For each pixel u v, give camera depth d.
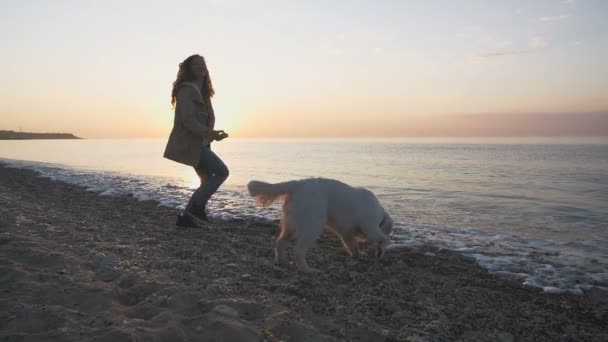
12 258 3.95
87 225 6.12
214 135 5.91
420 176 20.41
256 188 4.85
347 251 5.58
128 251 4.57
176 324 2.67
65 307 2.99
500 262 5.57
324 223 4.76
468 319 3.52
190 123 5.78
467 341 3.07
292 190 4.84
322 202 4.76
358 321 3.23
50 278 3.42
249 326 2.78
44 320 2.68
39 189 12.20
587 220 9.17
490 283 4.71
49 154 48.62
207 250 5.18
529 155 46.47
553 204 11.45
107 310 2.93
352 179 18.88
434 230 7.82
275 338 2.72
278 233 6.70
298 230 4.65
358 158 41.38
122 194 11.48
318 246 6.09
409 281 4.48
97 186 13.63
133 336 2.45
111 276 3.74
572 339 3.33
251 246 5.65
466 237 7.24
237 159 38.94
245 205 9.90
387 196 13.17
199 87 6.04
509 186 15.87
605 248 6.59
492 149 71.75
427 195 13.38
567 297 4.36
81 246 4.59
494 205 11.34
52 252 4.07
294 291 3.80
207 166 6.28
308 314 3.30
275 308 3.19
